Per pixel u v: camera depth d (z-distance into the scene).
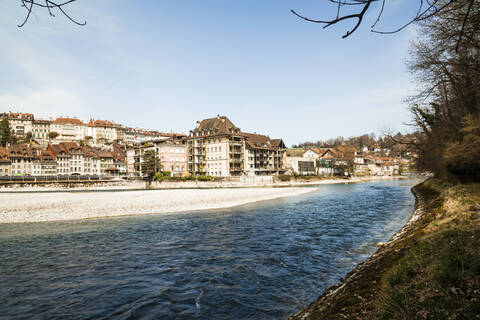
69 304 7.80
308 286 8.63
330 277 9.30
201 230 17.59
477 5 7.53
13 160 93.44
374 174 144.38
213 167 82.94
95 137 170.75
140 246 13.81
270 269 10.30
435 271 5.40
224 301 7.81
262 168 89.44
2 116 142.50
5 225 19.66
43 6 2.46
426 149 30.81
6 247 13.73
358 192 50.94
